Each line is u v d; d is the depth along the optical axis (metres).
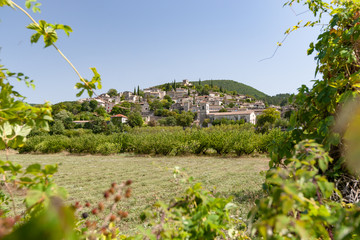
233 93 160.38
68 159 14.87
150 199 5.11
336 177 1.36
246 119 83.62
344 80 1.35
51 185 0.60
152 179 7.59
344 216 0.60
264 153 14.65
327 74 1.65
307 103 1.50
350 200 1.29
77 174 9.07
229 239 1.90
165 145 15.54
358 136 0.42
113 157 15.82
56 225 0.23
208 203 0.91
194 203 0.93
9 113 0.84
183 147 15.23
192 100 118.38
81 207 0.75
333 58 1.57
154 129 50.03
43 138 20.50
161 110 99.00
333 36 1.62
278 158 1.53
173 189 5.94
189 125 83.62
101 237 0.80
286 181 0.58
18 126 0.94
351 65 1.59
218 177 7.70
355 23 1.51
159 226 0.81
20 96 1.04
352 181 1.30
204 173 8.55
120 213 0.77
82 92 1.10
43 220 0.23
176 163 11.82
